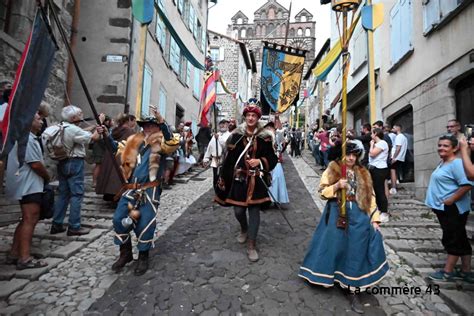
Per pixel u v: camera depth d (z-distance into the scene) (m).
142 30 6.48
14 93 2.53
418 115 7.09
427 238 4.36
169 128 3.34
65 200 4.27
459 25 5.72
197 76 16.67
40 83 2.81
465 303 2.78
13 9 6.00
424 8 6.76
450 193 3.17
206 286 3.05
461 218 3.14
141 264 3.27
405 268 3.60
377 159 5.11
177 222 4.96
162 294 2.91
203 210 5.66
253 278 3.20
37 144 3.34
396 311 2.77
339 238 2.87
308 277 2.94
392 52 8.36
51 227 4.36
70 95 8.00
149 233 3.21
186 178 8.88
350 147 3.00
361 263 2.81
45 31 2.83
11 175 3.23
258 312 2.68
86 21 9.03
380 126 5.51
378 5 6.40
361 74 11.23
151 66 10.39
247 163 3.56
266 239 4.24
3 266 3.29
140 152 3.36
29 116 2.69
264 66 9.68
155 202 3.28
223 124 6.75
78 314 2.61
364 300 2.90
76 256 3.67
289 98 9.66
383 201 5.05
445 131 6.10
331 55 10.12
